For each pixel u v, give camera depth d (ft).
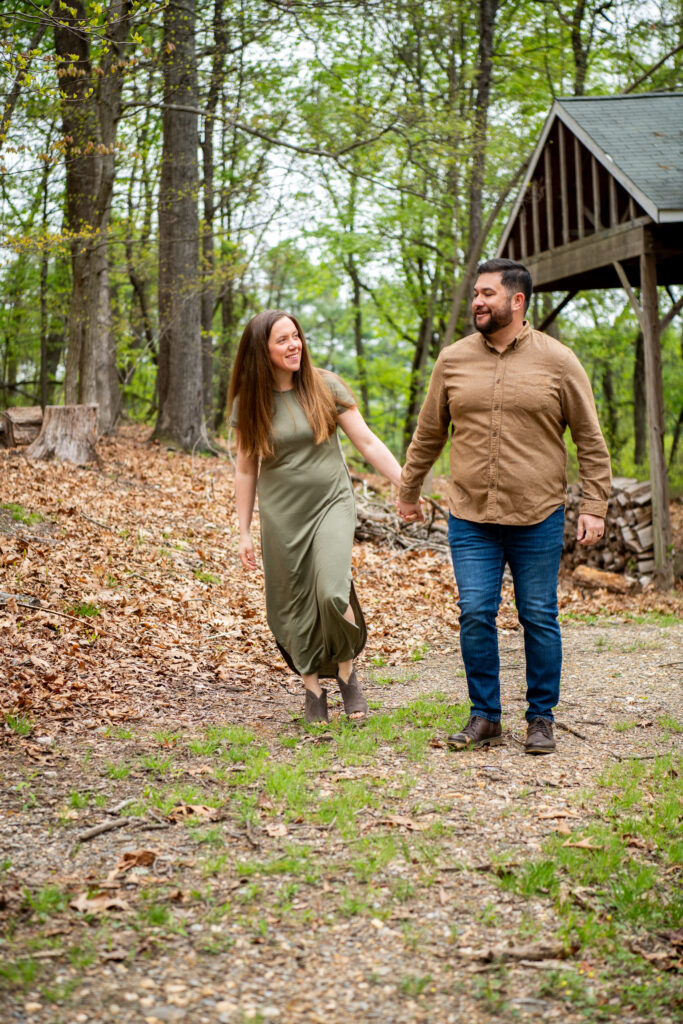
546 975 7.94
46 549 24.30
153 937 8.18
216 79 45.93
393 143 47.88
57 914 8.48
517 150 51.93
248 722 15.03
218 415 76.74
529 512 13.15
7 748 12.70
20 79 30.25
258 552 29.68
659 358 32.78
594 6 55.83
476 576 13.52
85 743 13.21
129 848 9.90
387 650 21.98
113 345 58.65
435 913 8.86
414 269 78.23
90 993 7.34
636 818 11.10
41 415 39.83
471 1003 7.52
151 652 18.42
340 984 7.69
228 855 9.84
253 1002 7.37
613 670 19.49
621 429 90.53
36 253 43.47
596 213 35.22
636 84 57.00
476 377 13.25
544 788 12.05
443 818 11.00
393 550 32.96
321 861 9.79
